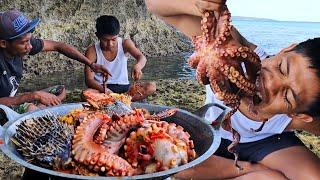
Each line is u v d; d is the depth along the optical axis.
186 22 1.95
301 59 2.20
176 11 1.87
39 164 2.25
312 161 2.68
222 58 1.76
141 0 9.90
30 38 4.04
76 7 8.95
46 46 4.42
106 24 4.70
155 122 2.38
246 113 2.66
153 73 7.66
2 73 3.88
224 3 1.66
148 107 2.76
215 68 1.78
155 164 2.19
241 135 2.82
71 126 2.42
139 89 4.52
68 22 8.84
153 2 1.94
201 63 1.81
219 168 2.86
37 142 2.30
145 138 2.23
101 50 4.77
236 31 2.57
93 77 4.72
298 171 2.64
